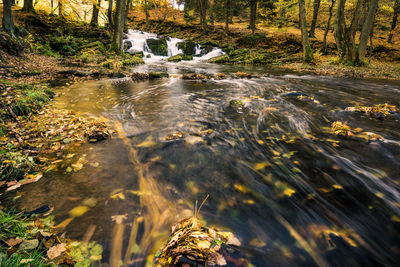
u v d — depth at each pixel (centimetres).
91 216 195
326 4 3356
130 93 712
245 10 4078
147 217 195
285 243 168
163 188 238
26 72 838
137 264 149
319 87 875
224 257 149
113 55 1692
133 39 2320
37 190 230
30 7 2091
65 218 192
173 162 292
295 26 3297
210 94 712
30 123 402
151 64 1725
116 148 331
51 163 285
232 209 206
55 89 716
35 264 141
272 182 248
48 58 1313
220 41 2697
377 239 174
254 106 564
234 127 420
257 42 2597
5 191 228
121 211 202
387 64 1820
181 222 182
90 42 1886
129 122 445
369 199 219
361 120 466
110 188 236
